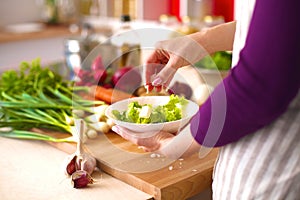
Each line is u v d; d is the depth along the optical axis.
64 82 1.74
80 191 1.11
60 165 1.25
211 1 3.09
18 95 1.60
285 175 0.98
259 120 0.91
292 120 0.96
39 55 3.40
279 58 0.82
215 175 1.10
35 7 3.84
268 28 0.83
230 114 0.92
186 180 1.12
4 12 3.68
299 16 0.81
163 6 3.40
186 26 2.49
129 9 3.33
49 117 1.46
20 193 1.09
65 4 3.67
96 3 3.62
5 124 1.47
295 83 0.85
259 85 0.86
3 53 3.24
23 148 1.37
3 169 1.22
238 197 1.03
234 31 1.21
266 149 0.98
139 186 1.12
